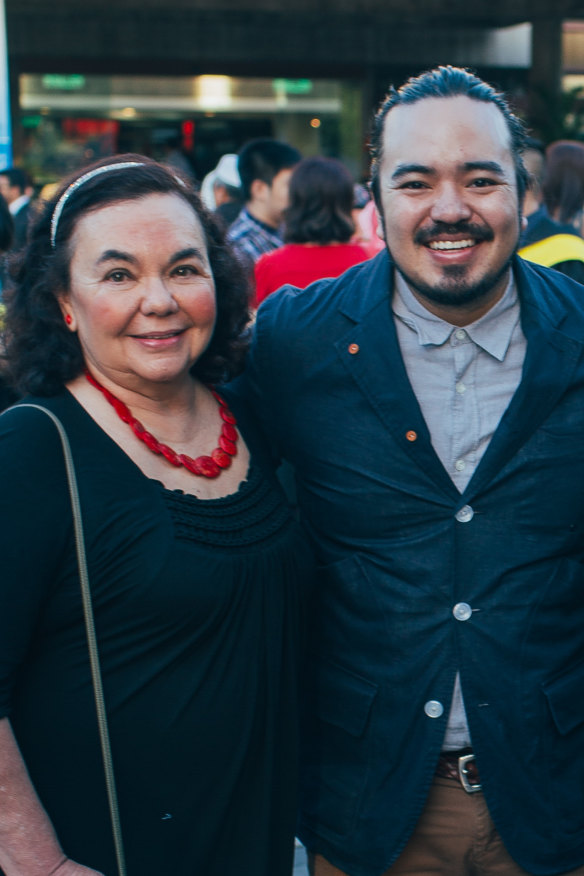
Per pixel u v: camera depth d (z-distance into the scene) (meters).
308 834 1.99
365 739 1.87
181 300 1.59
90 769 1.55
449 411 1.82
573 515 1.80
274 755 1.67
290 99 14.88
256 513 1.70
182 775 1.58
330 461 1.87
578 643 1.85
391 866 1.86
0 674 1.48
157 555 1.54
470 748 1.82
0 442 1.53
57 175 13.88
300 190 3.92
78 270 1.58
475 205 1.71
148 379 1.59
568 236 3.27
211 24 14.28
